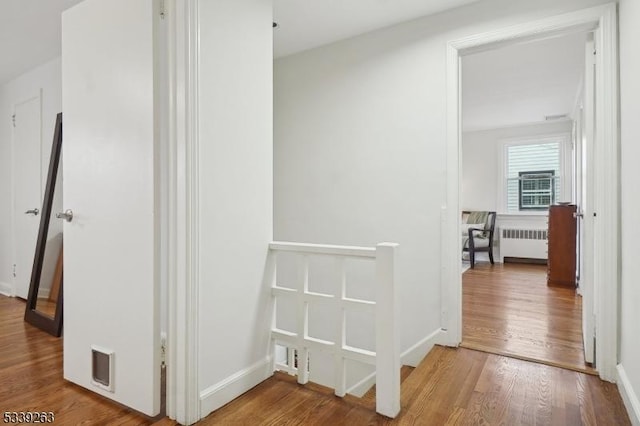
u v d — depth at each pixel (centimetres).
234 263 175
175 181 158
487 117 566
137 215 164
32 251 351
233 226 175
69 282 195
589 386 187
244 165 181
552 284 440
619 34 192
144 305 162
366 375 286
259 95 190
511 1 225
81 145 189
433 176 251
